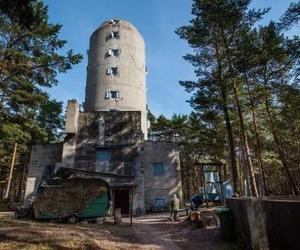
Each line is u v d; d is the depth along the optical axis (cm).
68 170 2103
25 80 2172
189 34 2427
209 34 2417
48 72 2159
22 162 4841
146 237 1431
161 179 3312
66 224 1794
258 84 2620
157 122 5141
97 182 2081
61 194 2003
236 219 1162
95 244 1092
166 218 2362
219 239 1234
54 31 2138
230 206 1284
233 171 2272
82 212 1978
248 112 3120
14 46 2119
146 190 3250
